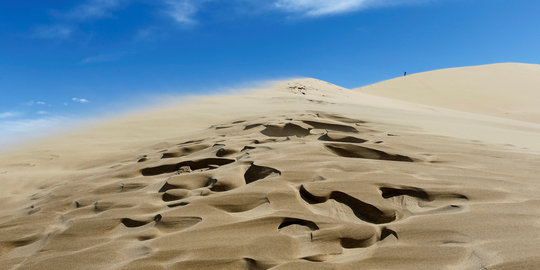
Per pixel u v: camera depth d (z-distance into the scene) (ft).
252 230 7.03
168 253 6.30
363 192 8.39
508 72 119.14
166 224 7.55
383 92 103.96
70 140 23.94
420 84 109.09
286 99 44.73
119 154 19.42
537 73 119.24
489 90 101.50
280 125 19.54
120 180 11.91
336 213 7.85
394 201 8.38
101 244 7.10
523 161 12.28
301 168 10.33
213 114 32.48
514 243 5.95
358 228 6.88
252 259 6.00
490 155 13.39
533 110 82.99
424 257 5.79
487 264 5.40
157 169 12.87
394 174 9.78
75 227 7.95
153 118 31.32
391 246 6.27
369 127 21.33
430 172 10.18
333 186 8.73
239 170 10.70
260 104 40.16
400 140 15.66
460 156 12.76
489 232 6.41
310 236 6.76
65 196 10.88
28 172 16.43
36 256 6.88
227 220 7.48
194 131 25.14
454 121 29.91
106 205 9.16
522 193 8.46
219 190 9.39
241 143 15.15
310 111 27.30
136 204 9.02
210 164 12.60
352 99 58.13
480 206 7.63
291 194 8.48
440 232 6.55
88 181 12.35
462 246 6.02
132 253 6.54
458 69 124.16
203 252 6.28
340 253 6.33
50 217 9.01
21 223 8.63
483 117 46.44
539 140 21.35
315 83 80.02
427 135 18.01
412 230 6.72
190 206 8.20
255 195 8.48
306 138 17.51
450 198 8.18
